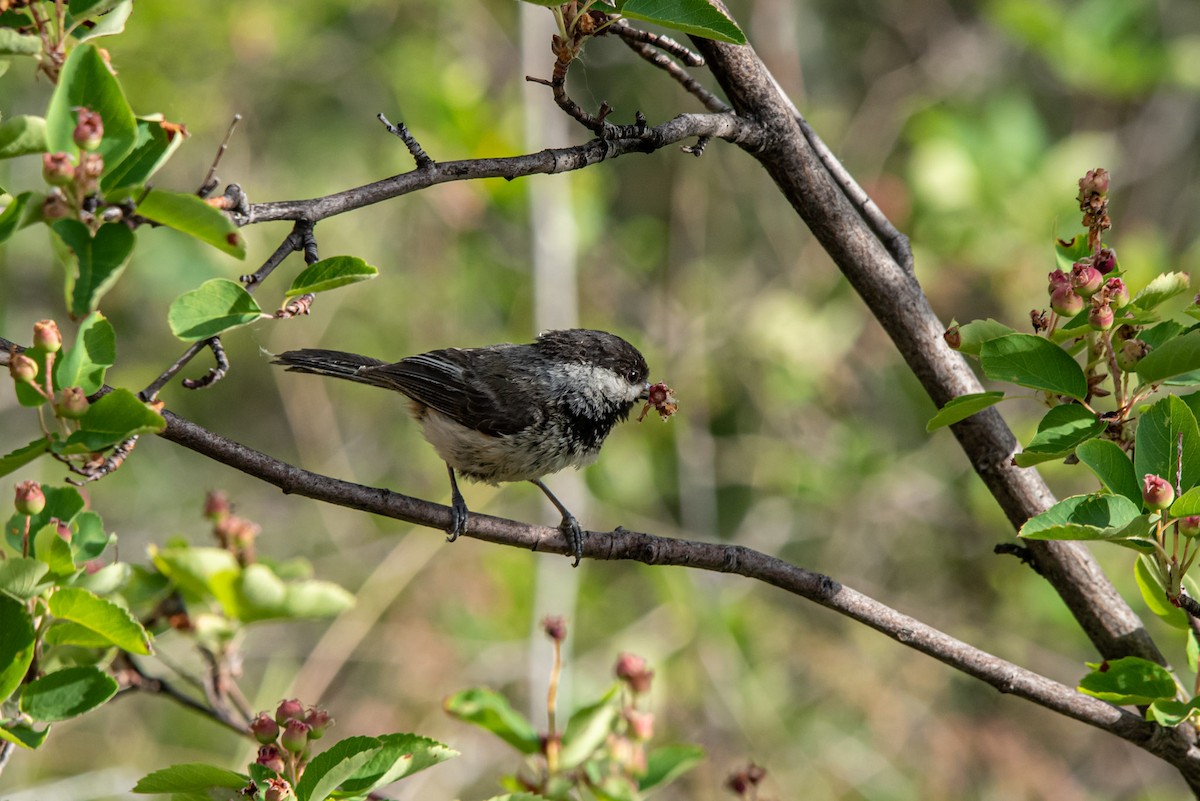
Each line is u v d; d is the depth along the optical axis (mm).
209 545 14836
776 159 6016
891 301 6125
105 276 3750
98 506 14859
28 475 13727
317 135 15883
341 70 15641
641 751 5156
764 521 15672
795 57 15297
